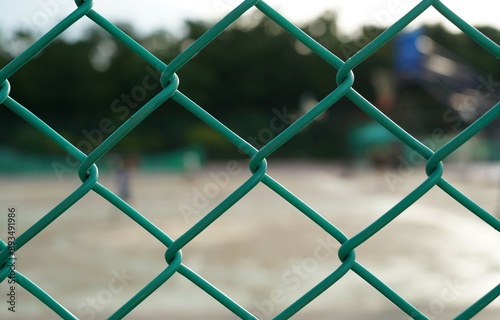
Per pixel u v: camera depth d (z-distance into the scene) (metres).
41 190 25.19
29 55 1.00
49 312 6.01
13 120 39.53
